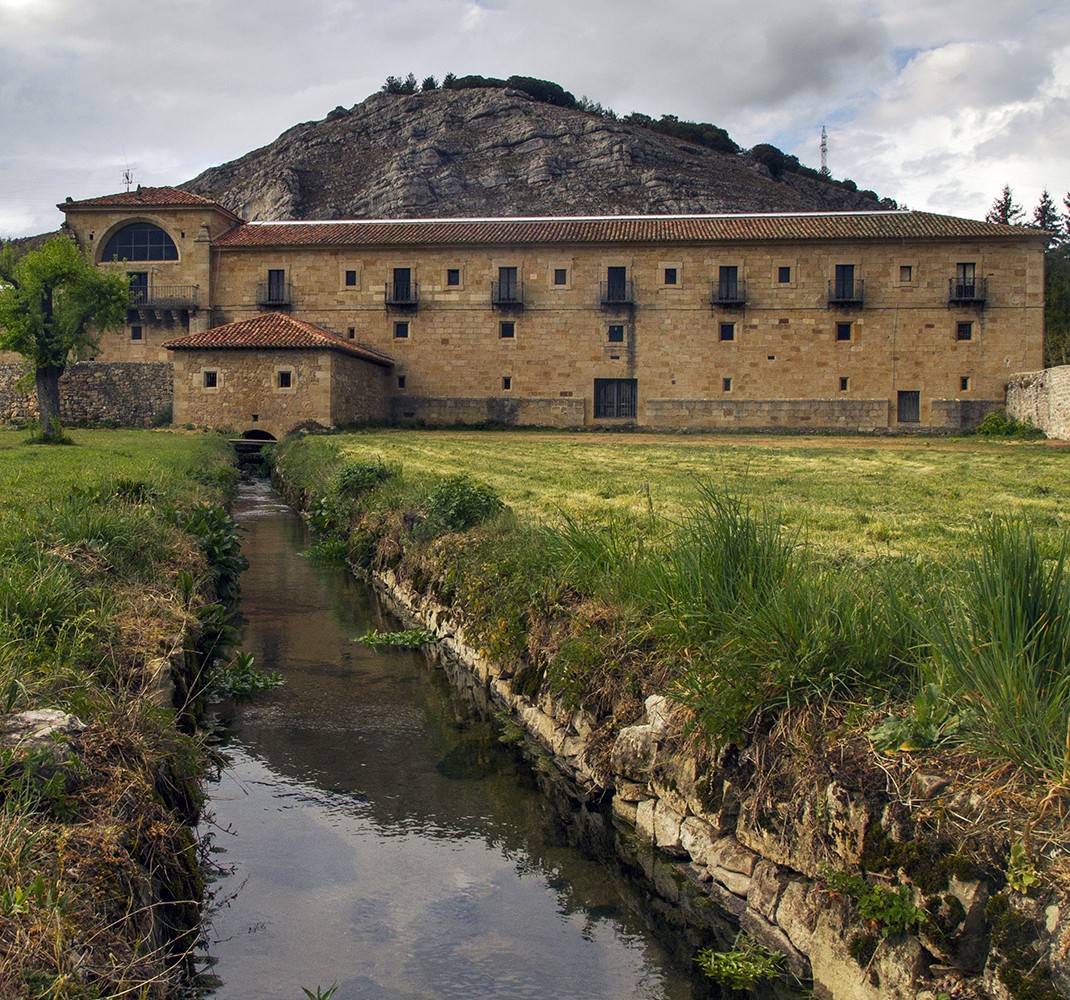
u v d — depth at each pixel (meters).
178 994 5.23
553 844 7.43
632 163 121.06
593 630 8.98
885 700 5.98
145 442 39.69
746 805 6.38
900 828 5.09
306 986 5.52
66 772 5.09
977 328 55.47
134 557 10.87
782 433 55.72
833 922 5.40
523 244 57.84
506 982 5.67
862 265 55.91
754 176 128.38
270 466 41.06
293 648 12.91
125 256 59.94
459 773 8.77
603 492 20.88
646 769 7.50
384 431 52.88
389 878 6.82
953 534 13.98
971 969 4.60
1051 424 48.88
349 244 58.62
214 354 51.22
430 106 139.12
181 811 6.46
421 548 15.11
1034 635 5.41
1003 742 5.02
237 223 63.31
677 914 6.50
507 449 39.75
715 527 8.46
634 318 57.44
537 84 145.75
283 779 8.52
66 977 3.74
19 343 44.00
